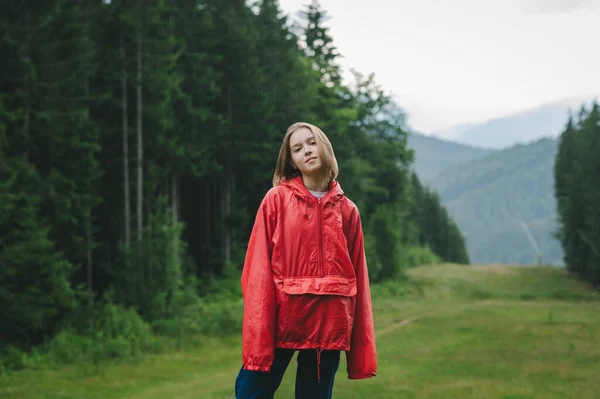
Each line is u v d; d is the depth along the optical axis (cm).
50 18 2284
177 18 3338
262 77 3588
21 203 2114
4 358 1872
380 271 5081
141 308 2530
